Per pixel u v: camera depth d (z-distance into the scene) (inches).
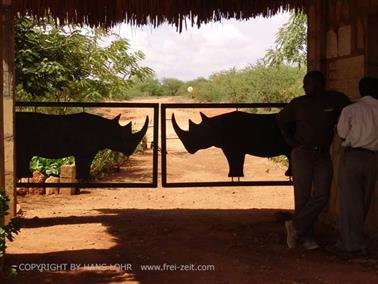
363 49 270.1
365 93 236.1
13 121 301.6
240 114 326.6
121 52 575.8
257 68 1245.1
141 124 954.1
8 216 298.4
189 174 540.4
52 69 466.9
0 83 214.1
